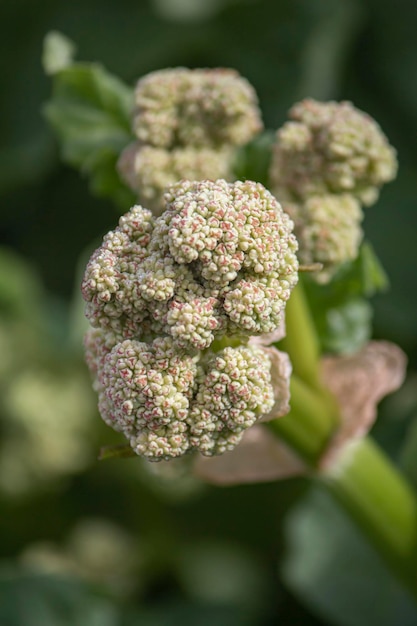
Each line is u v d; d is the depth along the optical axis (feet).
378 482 2.54
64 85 2.68
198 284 2.04
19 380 3.99
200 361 2.08
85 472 4.04
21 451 3.96
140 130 2.42
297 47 4.66
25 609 3.27
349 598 3.22
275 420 2.41
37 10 4.84
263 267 2.02
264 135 2.53
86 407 3.99
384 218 4.42
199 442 2.07
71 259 4.81
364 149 2.38
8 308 4.15
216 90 2.39
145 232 2.06
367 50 4.77
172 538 4.08
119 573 4.00
